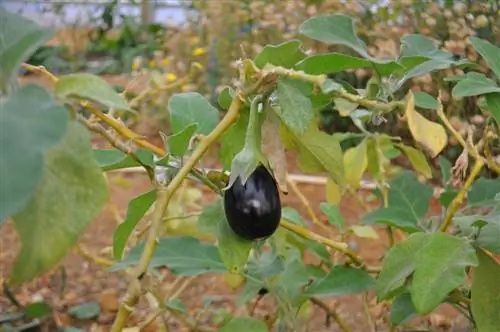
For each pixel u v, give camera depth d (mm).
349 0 3555
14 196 688
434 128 1082
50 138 721
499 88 1164
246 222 959
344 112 1227
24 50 826
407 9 3416
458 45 2678
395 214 1339
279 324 1330
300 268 1319
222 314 1566
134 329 1335
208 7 3982
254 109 966
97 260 1625
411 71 1205
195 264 1252
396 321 1273
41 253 792
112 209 1809
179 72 3889
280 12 3795
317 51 3533
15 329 1555
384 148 1367
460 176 1325
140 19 5508
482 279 1098
